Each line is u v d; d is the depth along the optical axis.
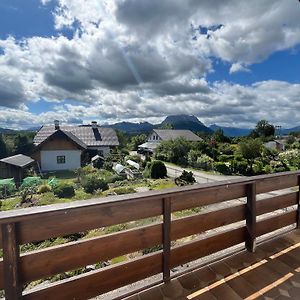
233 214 2.53
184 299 1.90
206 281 2.13
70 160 24.42
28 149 26.56
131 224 6.09
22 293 1.50
